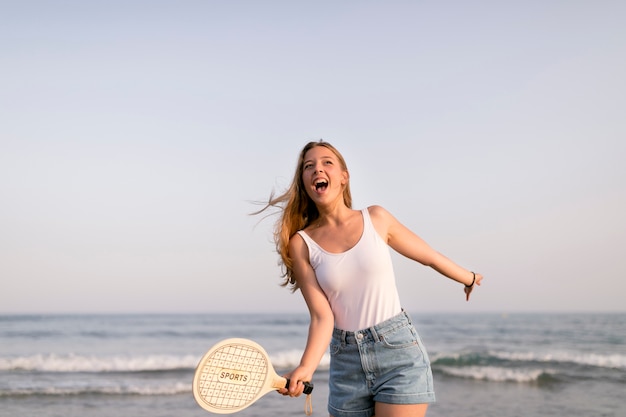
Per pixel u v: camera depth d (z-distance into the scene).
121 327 44.25
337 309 3.71
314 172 3.81
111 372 15.71
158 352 23.70
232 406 3.37
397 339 3.59
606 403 10.93
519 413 9.96
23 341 30.52
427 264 4.01
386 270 3.69
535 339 31.92
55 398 11.55
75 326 44.81
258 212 4.08
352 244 3.70
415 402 3.54
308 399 3.54
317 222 3.95
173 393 12.08
